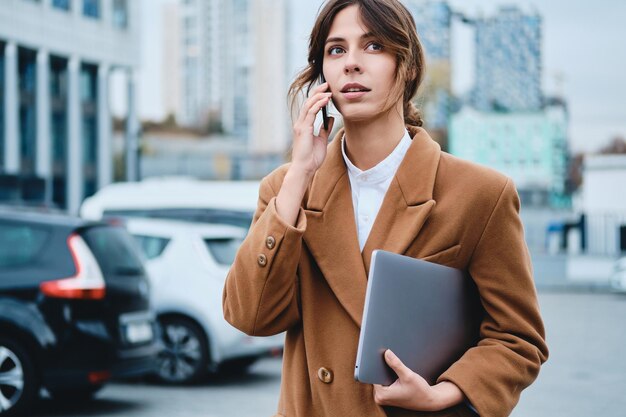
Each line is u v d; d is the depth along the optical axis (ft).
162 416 24.38
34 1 177.17
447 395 5.88
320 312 6.24
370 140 6.32
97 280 23.52
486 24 266.57
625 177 111.45
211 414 24.82
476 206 6.18
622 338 44.47
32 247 23.65
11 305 22.99
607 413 25.44
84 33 191.72
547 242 114.73
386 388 5.78
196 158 236.84
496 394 5.96
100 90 200.13
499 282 6.20
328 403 6.08
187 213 37.93
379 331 5.72
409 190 6.20
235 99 533.96
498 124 171.42
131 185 39.60
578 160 199.00
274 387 29.84
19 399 22.77
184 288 30.50
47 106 180.14
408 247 6.14
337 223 6.26
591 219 107.04
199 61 541.34
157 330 26.32
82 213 39.45
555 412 25.57
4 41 170.19
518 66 264.52
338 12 6.26
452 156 6.40
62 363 22.85
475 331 6.40
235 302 6.32
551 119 171.73
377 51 6.19
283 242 6.05
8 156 167.84
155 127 403.13
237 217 37.27
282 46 530.27
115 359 23.53
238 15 534.37
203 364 30.07
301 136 6.31
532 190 156.15
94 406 25.80
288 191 6.25
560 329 49.03
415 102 6.92
